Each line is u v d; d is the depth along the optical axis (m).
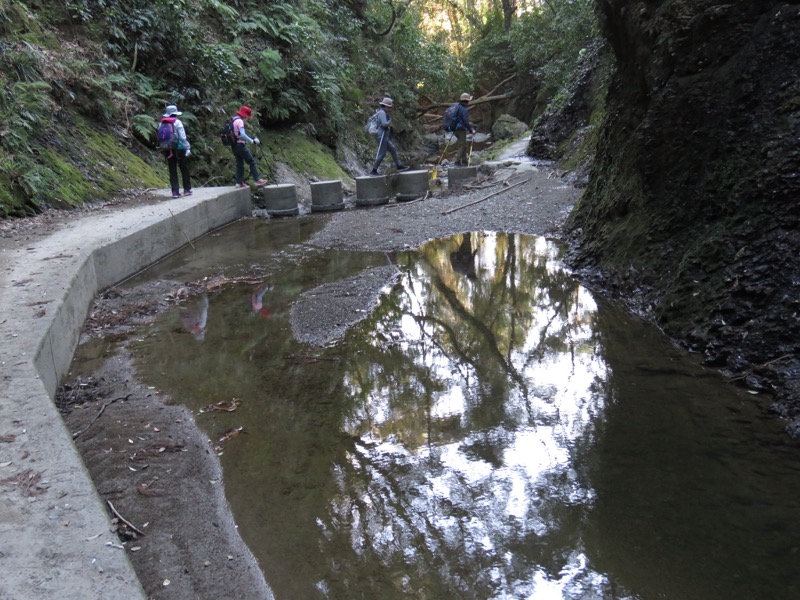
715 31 5.53
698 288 5.20
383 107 14.67
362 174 19.08
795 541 2.90
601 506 3.23
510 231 9.74
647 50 6.38
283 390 4.75
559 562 2.86
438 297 6.89
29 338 4.54
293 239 10.12
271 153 15.54
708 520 3.07
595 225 7.51
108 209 9.84
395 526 3.16
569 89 16.98
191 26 15.20
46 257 6.82
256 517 3.26
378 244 9.45
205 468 3.72
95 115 12.12
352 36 21.70
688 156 5.78
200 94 14.52
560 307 6.32
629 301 6.15
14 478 2.90
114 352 5.65
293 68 16.86
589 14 16.36
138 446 3.98
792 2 5.01
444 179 16.00
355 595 2.71
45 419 3.42
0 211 8.57
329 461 3.77
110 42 13.32
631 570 2.78
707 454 3.62
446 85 27.33
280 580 2.81
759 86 5.13
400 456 3.80
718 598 2.60
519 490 3.40
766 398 4.19
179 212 9.52
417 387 4.73
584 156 12.59
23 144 9.54
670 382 4.52
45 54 11.34
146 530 3.15
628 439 3.83
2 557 2.41
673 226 5.97
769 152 4.89
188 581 2.80
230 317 6.45
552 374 4.82
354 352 5.43
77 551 2.45
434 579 2.79
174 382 4.96
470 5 36.16
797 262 4.54
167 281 7.80
